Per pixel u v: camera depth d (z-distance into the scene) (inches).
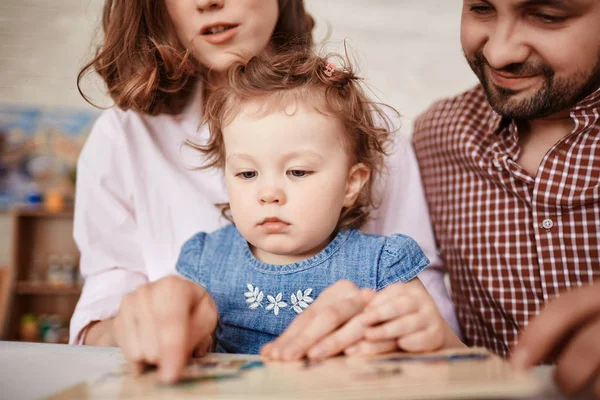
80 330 39.9
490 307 41.7
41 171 144.3
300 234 31.7
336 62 41.3
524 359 19.3
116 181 44.3
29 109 145.5
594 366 17.7
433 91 154.9
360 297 24.7
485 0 31.8
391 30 154.0
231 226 38.5
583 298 20.8
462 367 19.2
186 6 37.3
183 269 37.3
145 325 21.4
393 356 22.0
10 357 24.7
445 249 44.8
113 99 43.6
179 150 44.5
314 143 32.0
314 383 17.6
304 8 46.5
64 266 132.4
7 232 144.3
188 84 43.2
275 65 35.4
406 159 46.2
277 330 33.5
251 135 32.0
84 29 147.3
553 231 38.0
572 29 30.5
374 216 44.0
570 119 37.5
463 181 42.8
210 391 17.3
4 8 144.3
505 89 32.9
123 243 43.9
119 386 18.7
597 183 36.4
